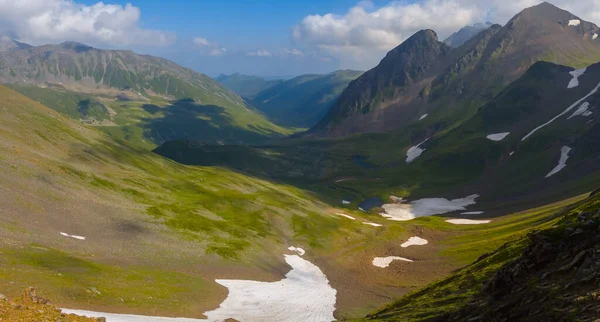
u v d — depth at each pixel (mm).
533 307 31562
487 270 57250
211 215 124812
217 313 65750
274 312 71375
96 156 139500
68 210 88750
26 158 103812
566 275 32719
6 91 154750
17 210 78625
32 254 63250
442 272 101375
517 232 108625
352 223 156750
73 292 54719
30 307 34844
